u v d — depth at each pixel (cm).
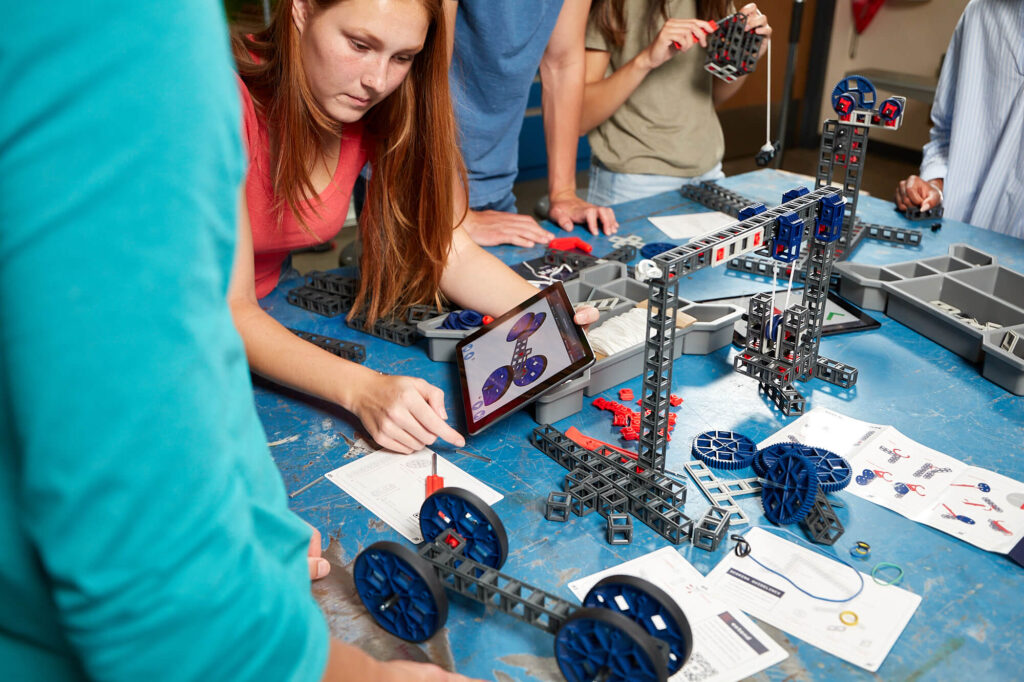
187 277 32
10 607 38
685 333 139
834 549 97
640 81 227
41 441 30
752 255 179
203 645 35
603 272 164
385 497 107
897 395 130
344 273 171
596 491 104
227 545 35
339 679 50
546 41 190
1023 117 204
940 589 91
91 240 29
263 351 126
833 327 150
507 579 84
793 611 88
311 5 112
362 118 145
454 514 93
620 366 132
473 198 215
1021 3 195
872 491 108
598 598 81
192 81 31
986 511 103
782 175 240
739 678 79
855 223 190
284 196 134
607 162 256
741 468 112
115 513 32
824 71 559
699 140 246
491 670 81
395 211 145
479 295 149
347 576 94
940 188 218
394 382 116
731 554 97
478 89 194
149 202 30
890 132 543
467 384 126
